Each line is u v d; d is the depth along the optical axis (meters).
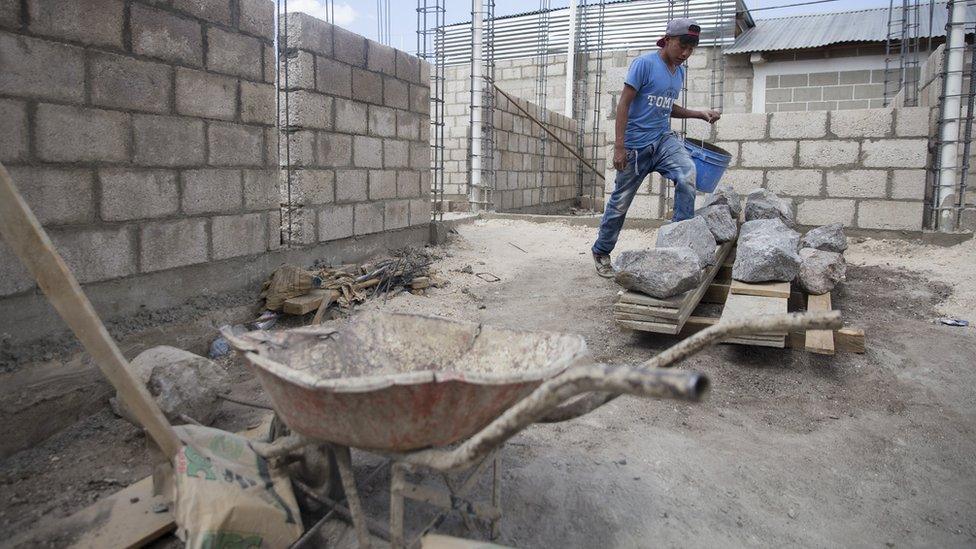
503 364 2.27
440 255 6.69
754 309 4.04
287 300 4.42
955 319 4.62
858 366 3.86
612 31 15.22
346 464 1.93
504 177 11.87
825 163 7.41
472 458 1.61
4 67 2.93
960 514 2.50
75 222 3.30
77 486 2.53
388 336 2.48
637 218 8.38
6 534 2.18
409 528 2.24
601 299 5.33
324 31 5.18
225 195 4.27
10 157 2.98
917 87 8.97
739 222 6.25
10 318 2.99
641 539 2.29
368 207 5.98
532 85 15.90
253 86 4.43
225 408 3.29
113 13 3.40
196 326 3.96
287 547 2.05
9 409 2.78
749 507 2.51
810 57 12.77
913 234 7.11
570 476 2.66
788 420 3.27
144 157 3.65
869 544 2.32
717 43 13.47
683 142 5.48
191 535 1.87
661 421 3.23
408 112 6.49
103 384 3.17
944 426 3.18
